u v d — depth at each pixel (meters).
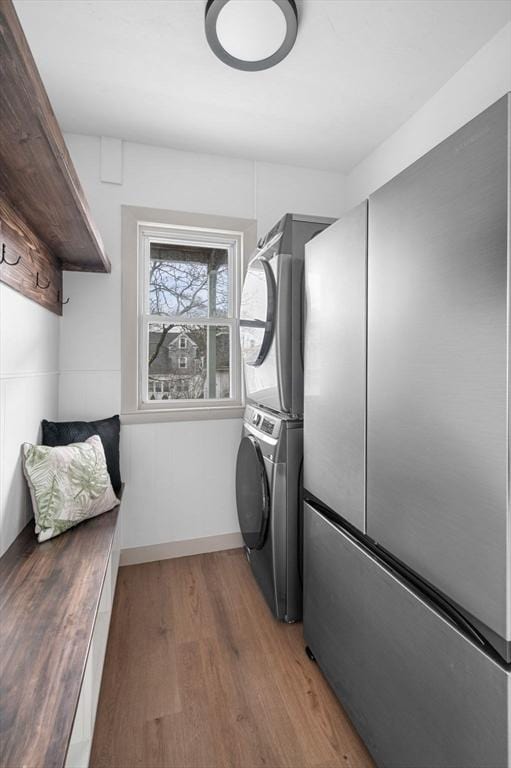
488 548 0.77
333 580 1.43
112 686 1.52
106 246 2.41
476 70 1.77
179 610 2.00
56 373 2.27
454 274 0.85
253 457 2.09
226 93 2.00
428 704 0.94
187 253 2.71
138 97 2.03
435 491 0.91
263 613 1.98
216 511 2.66
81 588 1.27
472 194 0.80
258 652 1.71
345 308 1.32
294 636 1.82
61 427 2.05
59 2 1.48
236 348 2.78
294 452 1.84
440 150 0.89
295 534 1.86
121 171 2.42
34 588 1.26
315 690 1.51
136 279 2.47
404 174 1.01
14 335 1.54
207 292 2.75
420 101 2.08
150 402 2.62
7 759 0.70
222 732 1.34
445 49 1.73
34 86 0.83
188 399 2.72
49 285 1.96
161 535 2.55
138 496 2.50
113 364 2.44
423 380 0.95
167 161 2.51
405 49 1.73
